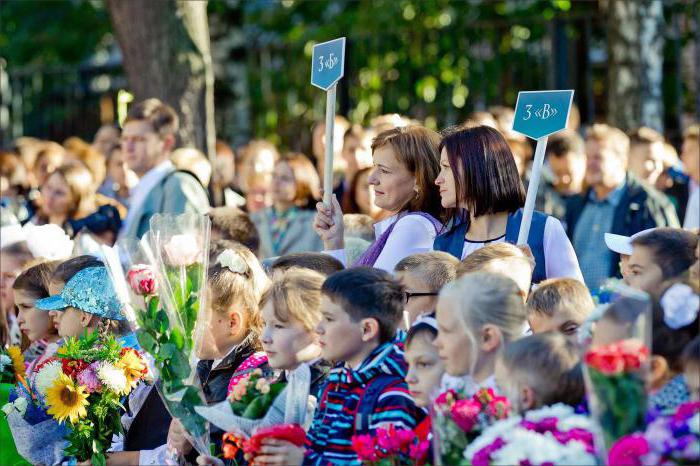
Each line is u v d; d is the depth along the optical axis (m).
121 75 24.28
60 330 8.66
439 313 6.17
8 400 8.72
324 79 9.07
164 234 7.46
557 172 13.46
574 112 15.70
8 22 27.52
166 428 8.25
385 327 6.67
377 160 8.91
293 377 6.96
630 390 5.29
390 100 20.77
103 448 7.93
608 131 13.01
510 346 5.97
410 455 6.04
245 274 8.03
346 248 10.09
